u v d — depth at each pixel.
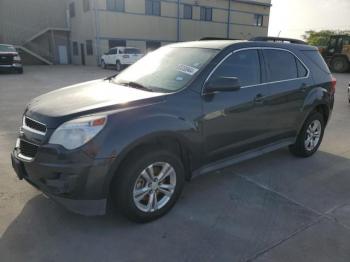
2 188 3.74
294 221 3.23
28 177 3.00
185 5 31.98
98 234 2.96
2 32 33.09
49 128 2.80
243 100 3.77
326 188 3.99
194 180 4.12
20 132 3.18
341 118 7.99
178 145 3.39
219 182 4.08
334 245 2.86
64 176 2.72
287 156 5.08
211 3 33.66
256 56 4.03
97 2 27.34
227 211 3.39
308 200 3.67
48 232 2.97
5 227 3.02
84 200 2.80
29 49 33.59
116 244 2.83
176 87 3.39
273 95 4.13
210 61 3.55
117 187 2.94
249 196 3.73
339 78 19.03
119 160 2.80
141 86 3.59
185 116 3.23
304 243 2.88
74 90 3.64
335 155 5.18
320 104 4.89
